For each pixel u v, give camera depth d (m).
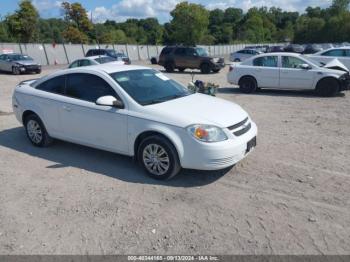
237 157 4.83
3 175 5.34
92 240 3.65
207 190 4.72
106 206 4.33
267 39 123.69
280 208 4.21
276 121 8.76
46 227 3.91
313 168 5.44
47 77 6.36
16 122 8.73
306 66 12.77
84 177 5.21
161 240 3.63
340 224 3.85
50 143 6.56
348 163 5.64
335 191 4.63
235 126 4.89
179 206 4.30
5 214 4.21
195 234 3.72
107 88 5.48
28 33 57.22
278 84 13.29
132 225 3.91
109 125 5.36
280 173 5.25
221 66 24.91
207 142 4.62
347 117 9.09
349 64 15.48
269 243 3.54
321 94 12.70
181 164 4.81
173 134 4.75
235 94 13.59
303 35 88.44
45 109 6.20
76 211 4.23
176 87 6.06
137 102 5.17
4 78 22.36
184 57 24.95
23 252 3.48
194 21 75.19
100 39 77.88
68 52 44.03
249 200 4.42
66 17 76.19
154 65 34.62
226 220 3.98
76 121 5.77
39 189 4.85
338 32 80.12
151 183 4.96
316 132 7.61
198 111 5.00
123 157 5.98
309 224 3.86
